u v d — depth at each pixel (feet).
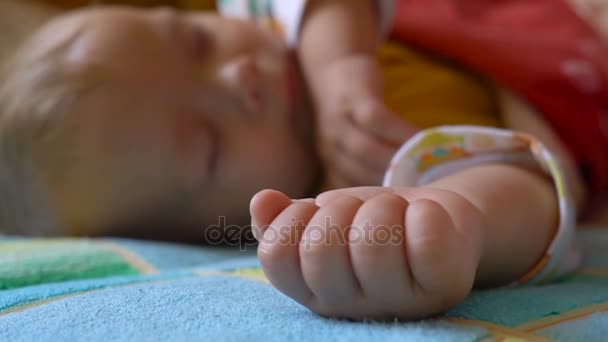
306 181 1.47
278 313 0.82
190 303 0.84
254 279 0.95
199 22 1.58
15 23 1.82
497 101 1.65
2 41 1.74
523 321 0.80
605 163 1.60
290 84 1.53
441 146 1.04
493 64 1.63
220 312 0.82
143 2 2.06
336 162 1.36
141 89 1.38
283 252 0.79
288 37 1.65
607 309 0.85
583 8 2.39
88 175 1.37
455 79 1.65
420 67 1.69
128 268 1.09
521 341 0.75
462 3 1.90
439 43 1.73
